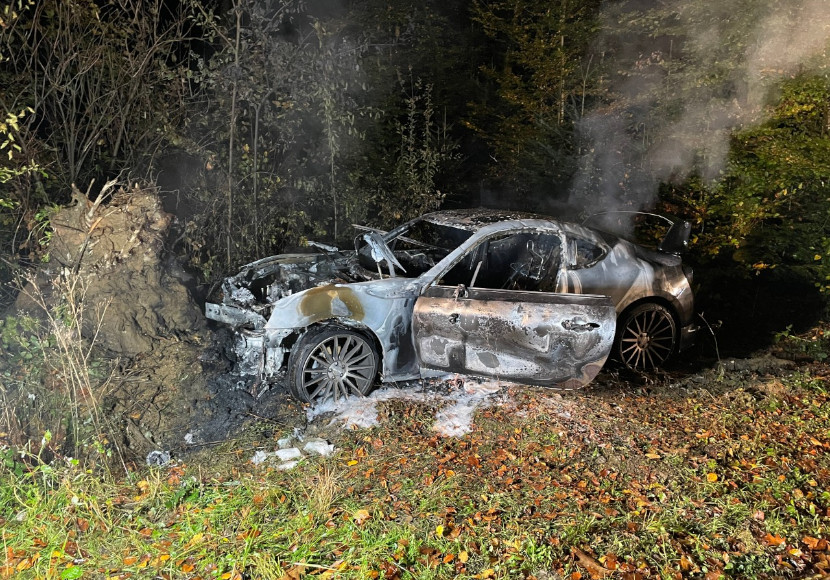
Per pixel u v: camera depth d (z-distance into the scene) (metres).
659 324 6.64
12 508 4.16
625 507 4.39
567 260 6.20
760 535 4.14
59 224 5.80
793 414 5.75
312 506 4.23
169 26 8.12
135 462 4.87
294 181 8.81
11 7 6.65
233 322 5.93
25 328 5.26
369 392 5.84
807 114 8.08
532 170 10.34
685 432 5.41
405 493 4.47
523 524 4.15
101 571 3.70
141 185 7.70
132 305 5.77
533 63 10.74
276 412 5.52
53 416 4.92
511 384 6.07
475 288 5.58
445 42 12.95
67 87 7.37
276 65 7.93
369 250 6.69
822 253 7.65
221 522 4.10
